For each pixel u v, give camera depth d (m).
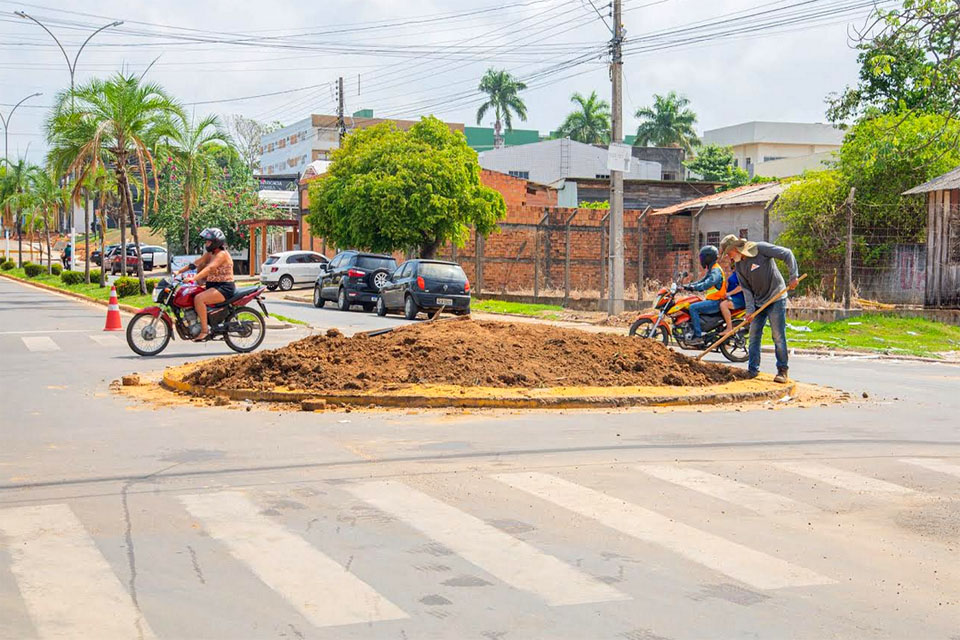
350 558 5.66
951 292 24.83
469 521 6.46
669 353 13.51
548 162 70.31
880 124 26.81
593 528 6.34
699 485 7.55
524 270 41.00
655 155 73.12
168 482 7.50
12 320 24.81
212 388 11.80
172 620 4.69
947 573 5.54
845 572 5.54
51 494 7.12
